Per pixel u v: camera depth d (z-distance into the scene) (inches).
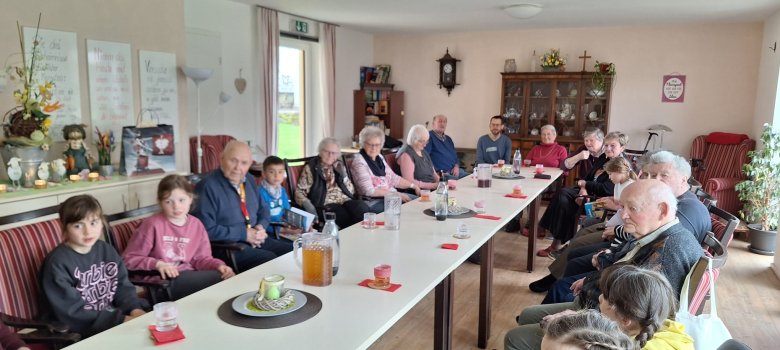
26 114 129.0
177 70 182.7
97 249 77.8
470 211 114.7
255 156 245.6
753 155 190.5
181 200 90.7
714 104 253.6
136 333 54.0
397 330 116.1
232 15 225.1
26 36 137.0
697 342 63.5
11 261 72.8
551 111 275.0
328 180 152.2
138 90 169.8
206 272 89.9
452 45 305.0
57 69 145.3
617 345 41.1
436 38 308.2
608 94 264.7
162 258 89.3
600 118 270.2
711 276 74.1
